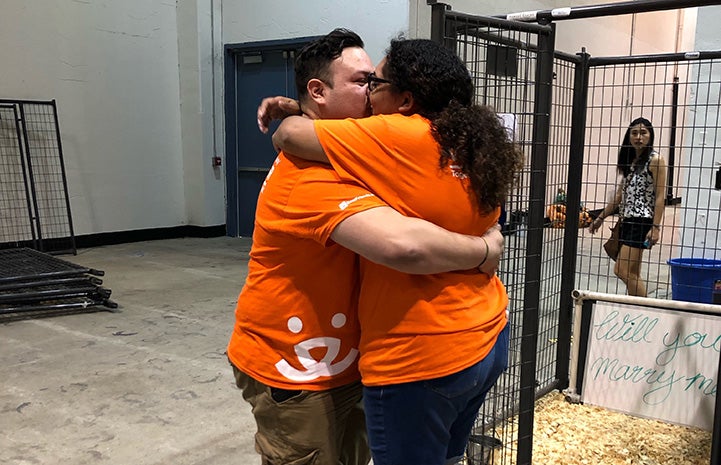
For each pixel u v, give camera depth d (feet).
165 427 8.59
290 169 3.86
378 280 3.78
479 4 22.80
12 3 20.42
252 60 25.20
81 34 22.39
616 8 5.91
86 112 22.81
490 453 6.93
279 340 4.13
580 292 9.64
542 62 6.12
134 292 16.35
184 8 25.16
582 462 7.75
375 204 3.56
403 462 3.88
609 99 27.37
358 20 21.22
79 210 22.94
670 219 27.61
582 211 12.17
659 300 9.09
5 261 16.20
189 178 26.25
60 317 13.97
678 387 8.86
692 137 15.26
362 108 4.13
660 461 7.79
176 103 25.84
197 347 11.97
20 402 9.36
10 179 20.92
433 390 3.71
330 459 4.29
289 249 3.97
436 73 3.75
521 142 5.85
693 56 9.21
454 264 3.65
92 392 9.77
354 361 4.23
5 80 20.51
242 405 9.34
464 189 3.72
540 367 10.48
